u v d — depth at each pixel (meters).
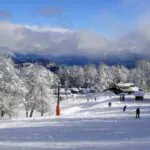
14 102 61.97
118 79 195.12
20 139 22.84
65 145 18.95
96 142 20.17
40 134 26.23
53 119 43.66
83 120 40.81
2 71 62.31
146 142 19.59
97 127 31.47
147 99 112.62
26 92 68.00
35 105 73.62
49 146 18.61
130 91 145.62
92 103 100.00
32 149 17.45
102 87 178.00
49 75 87.62
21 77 74.19
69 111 74.81
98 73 192.25
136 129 28.83
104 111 63.66
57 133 26.75
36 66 77.25
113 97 124.50
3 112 61.28
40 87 74.38
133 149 16.83
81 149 17.28
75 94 158.38
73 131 28.23
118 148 17.33
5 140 22.39
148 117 44.72
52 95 79.31
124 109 59.75
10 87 61.53
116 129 29.12
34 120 43.16
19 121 42.62
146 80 176.00
